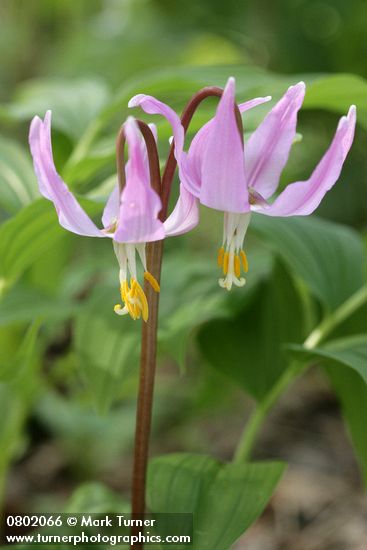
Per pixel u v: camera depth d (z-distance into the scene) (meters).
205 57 1.17
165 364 0.93
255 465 0.40
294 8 1.02
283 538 0.61
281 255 0.47
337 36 1.01
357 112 0.45
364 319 0.47
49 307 0.48
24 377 0.51
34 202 0.40
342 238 0.49
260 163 0.33
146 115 0.52
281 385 0.47
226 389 0.64
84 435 0.71
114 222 0.32
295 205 0.32
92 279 0.71
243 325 0.49
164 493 0.39
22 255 0.44
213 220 1.04
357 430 0.46
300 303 0.49
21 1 1.30
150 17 1.20
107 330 0.45
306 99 0.44
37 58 1.29
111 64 1.15
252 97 0.47
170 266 0.51
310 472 0.73
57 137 0.53
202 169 0.31
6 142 0.50
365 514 0.63
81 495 0.48
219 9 1.07
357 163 0.95
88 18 1.34
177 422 0.80
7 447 0.55
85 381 0.44
